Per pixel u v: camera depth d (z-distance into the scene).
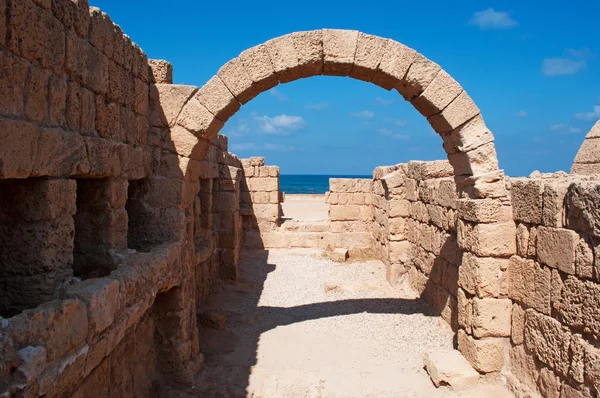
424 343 8.10
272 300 11.26
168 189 6.98
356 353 7.79
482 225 6.58
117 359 5.20
